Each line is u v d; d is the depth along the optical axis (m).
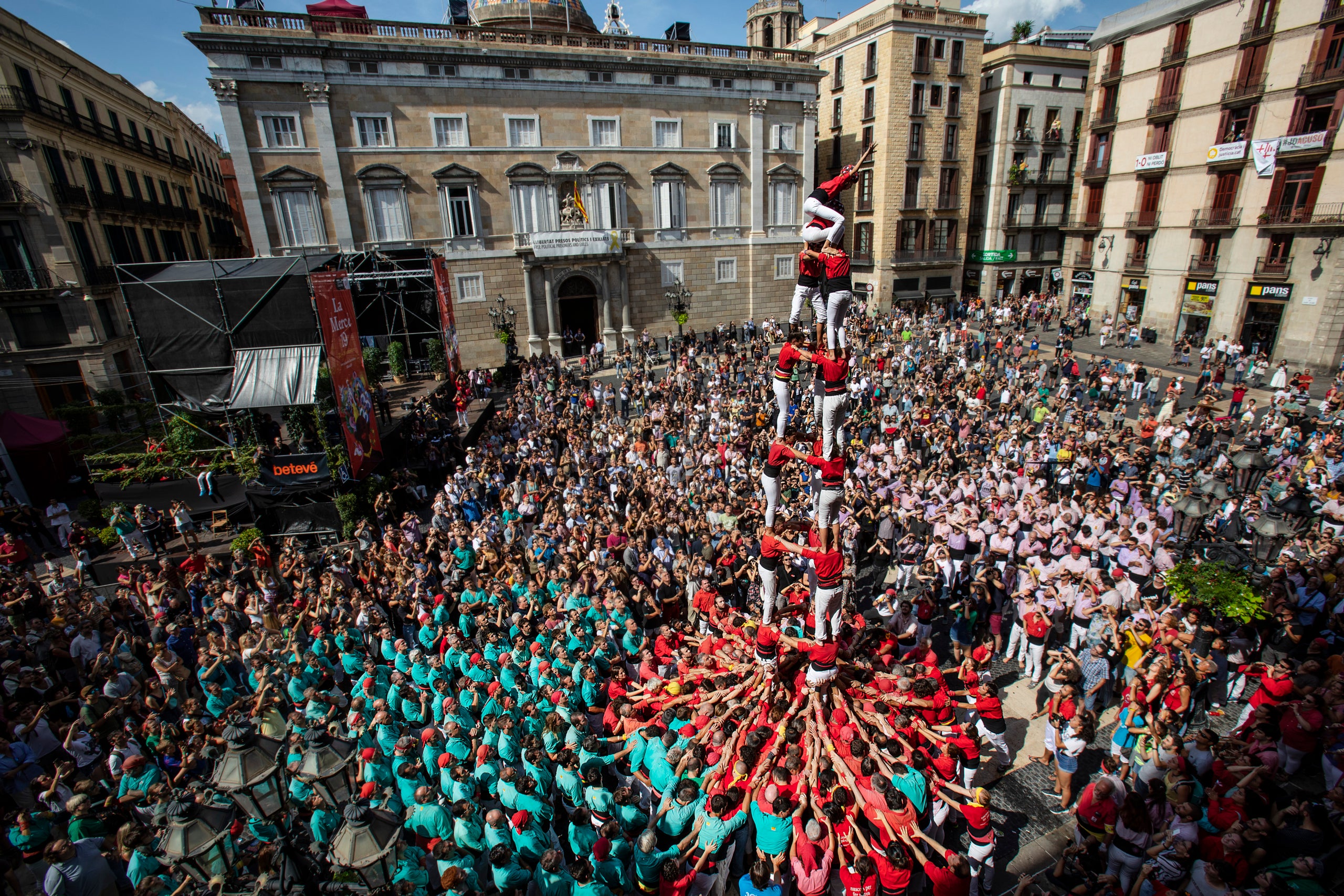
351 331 18.03
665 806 7.25
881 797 7.02
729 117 38.97
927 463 19.05
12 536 15.67
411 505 18.34
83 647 10.61
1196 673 9.07
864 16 45.62
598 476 18.00
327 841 7.16
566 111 35.50
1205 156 32.38
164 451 17.22
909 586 13.80
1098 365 25.11
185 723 8.41
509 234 35.88
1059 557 12.30
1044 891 7.27
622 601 11.21
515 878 6.43
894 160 43.78
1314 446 17.02
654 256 39.06
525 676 9.76
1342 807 6.45
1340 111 27.06
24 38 26.58
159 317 16.84
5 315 26.36
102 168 31.70
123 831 6.57
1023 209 47.69
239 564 14.38
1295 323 29.23
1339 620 10.23
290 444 18.67
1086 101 39.03
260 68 29.91
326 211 32.12
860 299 47.62
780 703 8.20
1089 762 9.30
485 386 30.55
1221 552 11.64
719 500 14.73
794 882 7.14
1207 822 6.98
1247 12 29.97
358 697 8.73
